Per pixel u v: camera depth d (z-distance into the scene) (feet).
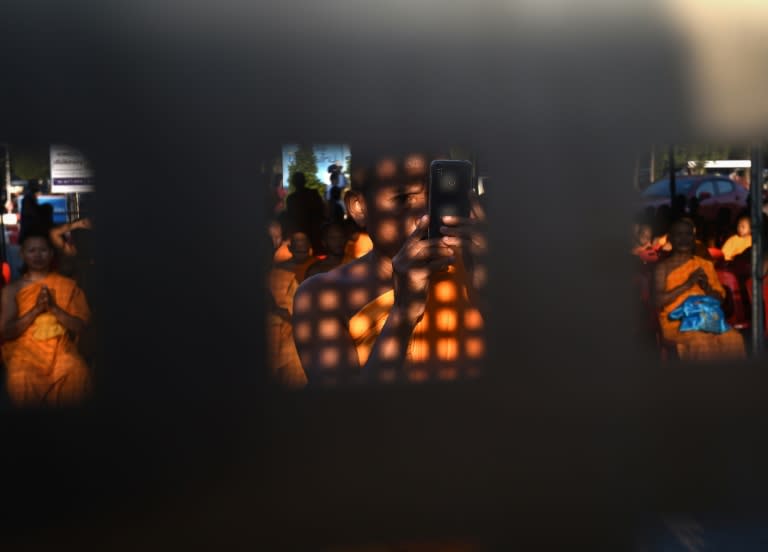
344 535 8.08
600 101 8.34
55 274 10.69
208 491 7.84
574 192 8.32
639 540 8.49
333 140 7.90
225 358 7.79
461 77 8.10
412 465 8.16
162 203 7.62
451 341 8.22
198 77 7.63
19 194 10.46
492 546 8.34
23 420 7.60
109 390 7.64
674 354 10.05
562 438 8.42
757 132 8.61
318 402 7.96
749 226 11.52
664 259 11.50
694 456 8.71
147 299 7.63
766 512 8.70
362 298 8.04
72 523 7.68
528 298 8.30
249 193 7.74
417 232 7.72
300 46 7.81
